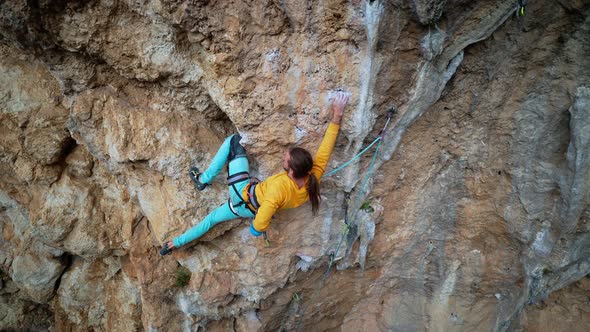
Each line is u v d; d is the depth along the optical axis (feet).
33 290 18.43
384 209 15.10
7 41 12.67
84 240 15.96
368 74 10.64
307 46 10.71
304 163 10.16
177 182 13.26
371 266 16.89
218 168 12.00
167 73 12.10
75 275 18.24
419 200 14.96
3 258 18.28
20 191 16.16
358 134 11.66
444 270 16.35
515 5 9.89
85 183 15.83
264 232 11.49
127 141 12.80
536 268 14.33
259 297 15.44
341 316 18.98
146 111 12.98
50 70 12.34
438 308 17.11
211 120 13.58
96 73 12.67
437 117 13.15
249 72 11.00
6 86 13.65
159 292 15.53
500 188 13.91
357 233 15.02
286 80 11.07
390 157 13.33
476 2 9.83
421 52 10.75
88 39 11.32
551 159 12.64
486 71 11.96
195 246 14.84
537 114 12.18
